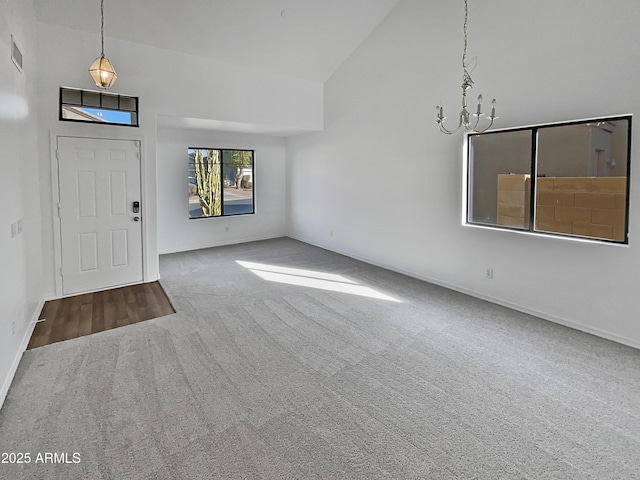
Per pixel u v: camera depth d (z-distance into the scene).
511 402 2.47
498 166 4.34
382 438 2.12
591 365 2.94
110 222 4.82
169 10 4.61
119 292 4.74
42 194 4.30
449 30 4.63
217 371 2.84
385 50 5.58
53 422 2.23
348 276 5.54
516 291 4.16
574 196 3.68
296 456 1.98
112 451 2.01
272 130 7.10
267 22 5.16
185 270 5.84
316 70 6.49
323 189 7.35
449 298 4.55
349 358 3.06
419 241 5.35
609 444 2.08
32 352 3.13
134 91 4.91
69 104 4.50
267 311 4.11
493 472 1.88
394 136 5.60
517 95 3.95
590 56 3.36
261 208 8.35
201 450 2.02
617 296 3.33
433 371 2.86
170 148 6.97
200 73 5.49
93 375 2.77
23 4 3.52
